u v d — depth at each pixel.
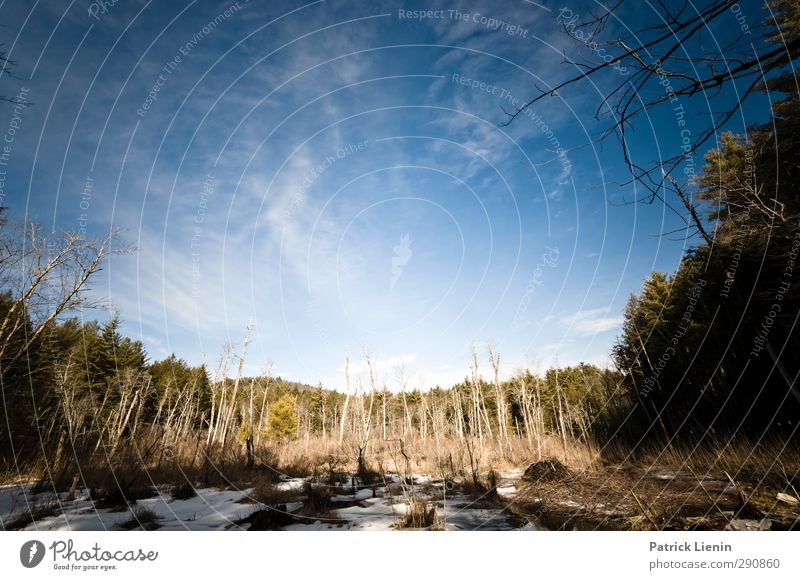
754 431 10.87
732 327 10.97
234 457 14.35
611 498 7.87
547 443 20.52
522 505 8.03
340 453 20.31
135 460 11.58
